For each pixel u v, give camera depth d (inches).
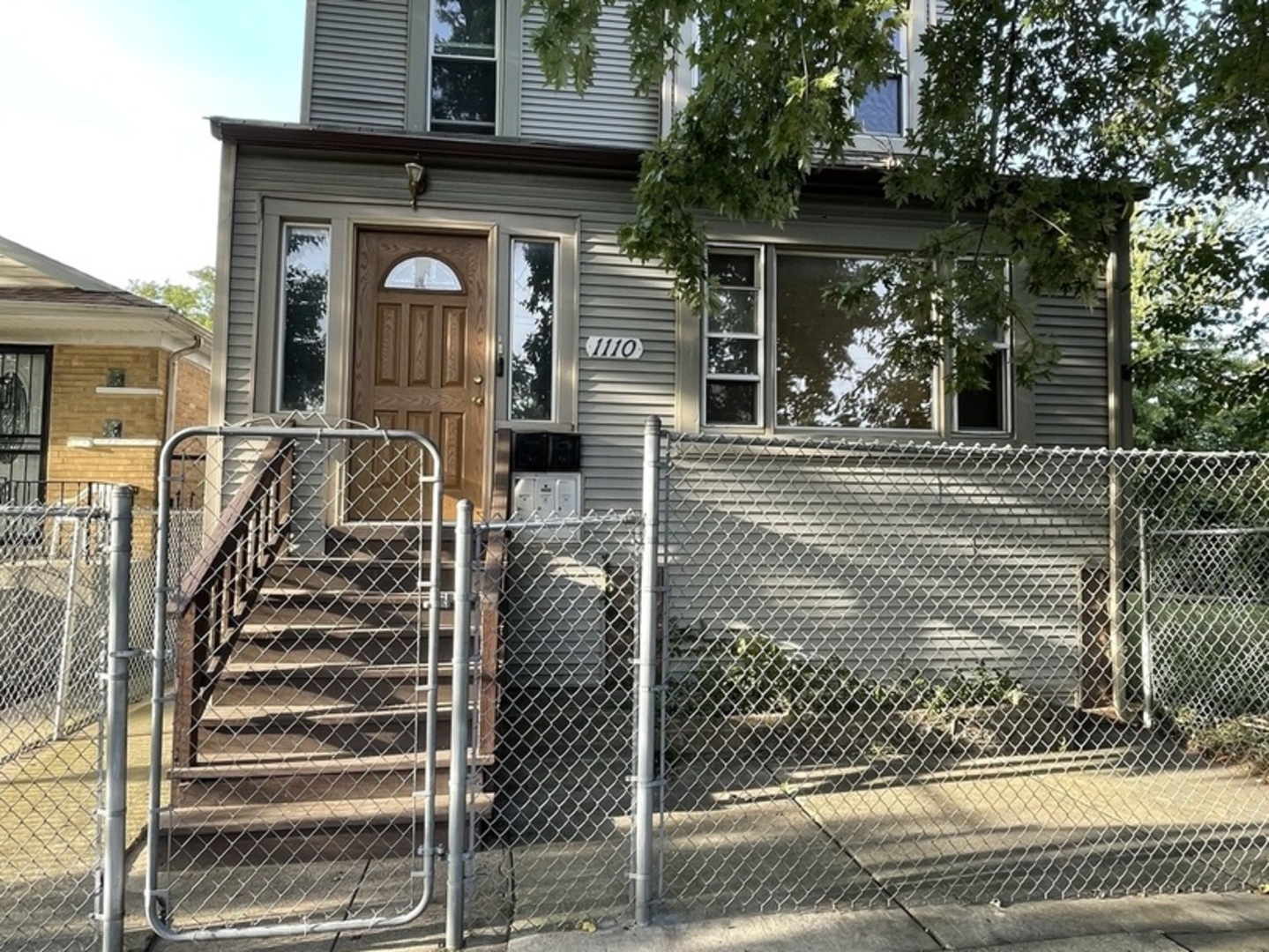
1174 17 212.4
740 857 139.8
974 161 229.6
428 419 247.3
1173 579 249.1
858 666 246.5
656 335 261.3
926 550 267.6
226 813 135.9
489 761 144.9
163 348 382.9
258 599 179.8
